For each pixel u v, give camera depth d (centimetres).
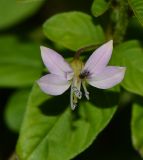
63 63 15
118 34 17
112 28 17
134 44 17
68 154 17
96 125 16
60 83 16
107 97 17
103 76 16
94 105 17
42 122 17
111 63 17
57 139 17
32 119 17
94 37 17
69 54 19
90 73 16
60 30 17
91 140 16
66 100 17
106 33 17
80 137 17
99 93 17
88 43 17
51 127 17
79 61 16
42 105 17
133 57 17
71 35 17
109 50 15
